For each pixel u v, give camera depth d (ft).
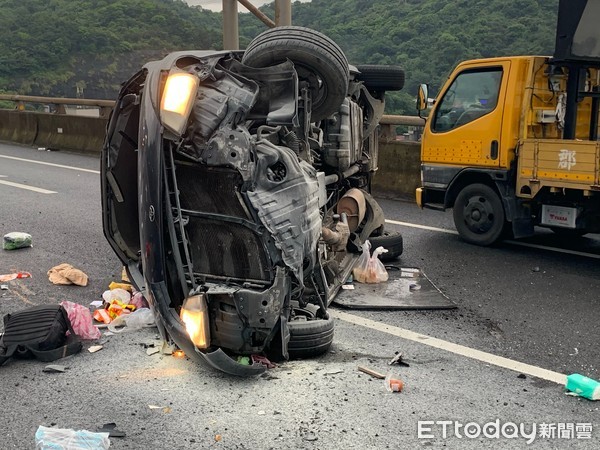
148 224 13.10
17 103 63.16
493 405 12.74
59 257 23.36
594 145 21.85
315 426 11.69
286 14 34.88
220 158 12.77
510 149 25.08
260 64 15.19
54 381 13.44
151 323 16.53
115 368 14.10
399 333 16.66
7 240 24.12
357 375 13.91
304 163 14.42
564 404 12.88
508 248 26.45
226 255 13.52
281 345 13.70
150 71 13.69
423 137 28.48
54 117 58.18
